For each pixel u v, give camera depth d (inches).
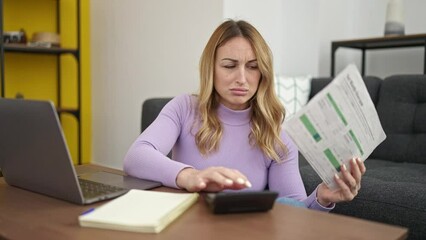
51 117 27.3
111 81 132.0
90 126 141.3
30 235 23.8
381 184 59.2
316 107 30.6
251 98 45.3
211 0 100.0
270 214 27.7
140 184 35.7
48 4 129.1
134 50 122.6
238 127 45.3
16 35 113.2
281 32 121.0
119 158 131.7
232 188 31.6
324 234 24.1
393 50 119.6
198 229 24.8
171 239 23.1
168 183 35.4
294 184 44.5
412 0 113.3
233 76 42.5
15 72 123.6
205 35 101.8
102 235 23.8
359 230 24.8
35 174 31.9
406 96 87.0
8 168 34.5
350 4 128.2
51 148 28.9
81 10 135.9
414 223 53.6
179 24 108.0
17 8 122.6
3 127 32.0
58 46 120.6
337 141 32.3
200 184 31.9
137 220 24.8
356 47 117.8
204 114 44.4
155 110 78.6
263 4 111.6
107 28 131.5
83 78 138.3
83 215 25.9
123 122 128.9
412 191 55.7
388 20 105.5
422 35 94.6
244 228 24.9
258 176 45.3
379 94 92.0
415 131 84.7
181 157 45.4
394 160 86.0
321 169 34.2
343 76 30.9
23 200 31.0
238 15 102.7
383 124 88.4
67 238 23.3
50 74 131.3
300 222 26.1
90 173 40.6
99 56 135.5
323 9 118.7
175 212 26.6
